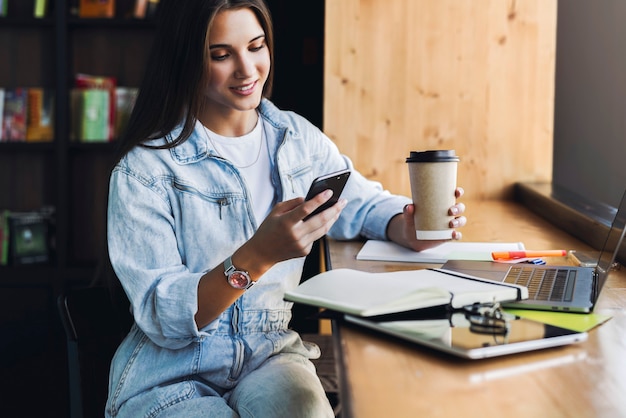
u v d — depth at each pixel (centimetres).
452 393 82
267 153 161
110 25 343
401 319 104
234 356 143
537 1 240
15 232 345
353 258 157
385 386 84
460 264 147
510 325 101
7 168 357
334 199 128
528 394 81
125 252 140
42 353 332
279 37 330
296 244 124
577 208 186
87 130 343
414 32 242
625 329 105
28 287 341
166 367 140
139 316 134
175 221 146
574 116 303
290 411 130
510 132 244
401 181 246
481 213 220
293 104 333
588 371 88
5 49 355
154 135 149
